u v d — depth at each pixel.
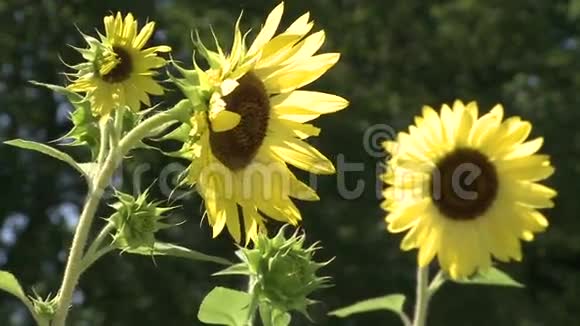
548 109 21.58
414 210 4.84
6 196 20.11
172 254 3.20
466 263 4.76
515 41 22.92
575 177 21.16
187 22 17.83
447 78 22.61
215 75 3.02
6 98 20.36
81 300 18.80
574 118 21.59
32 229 20.48
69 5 19.41
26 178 20.25
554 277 23.25
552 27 24.97
